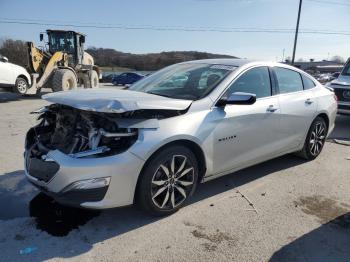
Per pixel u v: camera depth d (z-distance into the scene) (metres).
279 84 4.96
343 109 9.17
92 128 3.30
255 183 4.77
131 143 3.32
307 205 4.14
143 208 3.56
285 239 3.39
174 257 3.06
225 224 3.63
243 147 4.32
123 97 3.62
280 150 5.00
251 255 3.12
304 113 5.25
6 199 4.11
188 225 3.59
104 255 3.07
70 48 18.05
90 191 3.20
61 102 3.51
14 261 2.96
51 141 3.73
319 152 5.91
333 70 67.12
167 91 4.32
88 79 19.28
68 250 3.13
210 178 4.11
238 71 4.36
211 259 3.04
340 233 3.54
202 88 4.14
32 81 15.21
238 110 4.17
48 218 3.68
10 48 44.50
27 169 3.73
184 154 3.69
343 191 4.59
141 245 3.23
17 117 9.90
